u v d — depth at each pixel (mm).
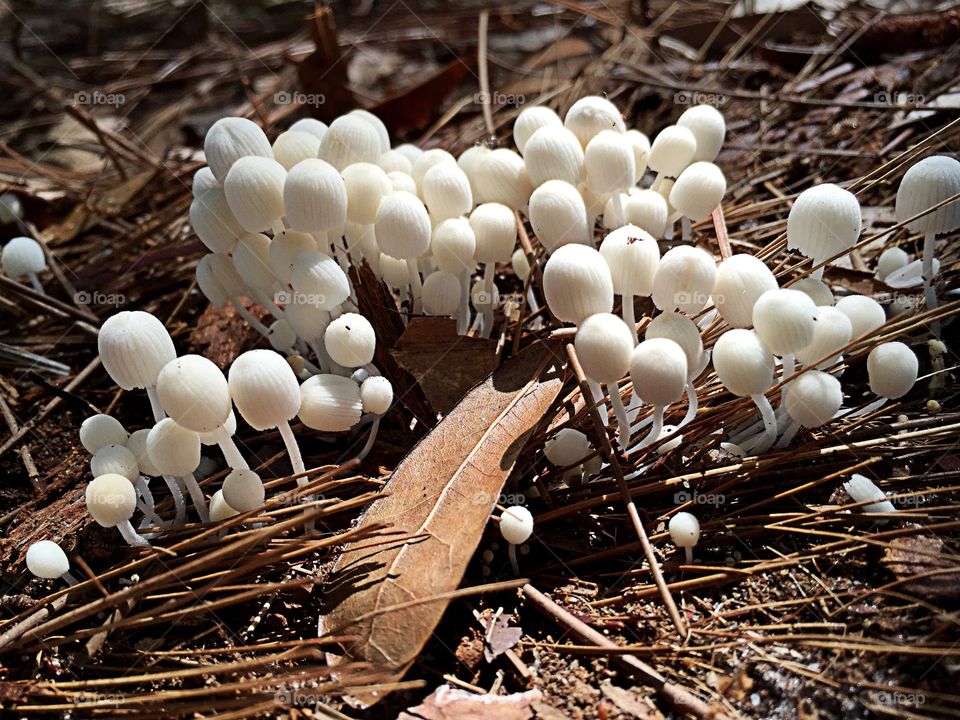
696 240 173
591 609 118
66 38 374
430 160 148
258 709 102
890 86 220
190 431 118
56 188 240
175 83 331
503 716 106
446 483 121
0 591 131
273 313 154
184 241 203
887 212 183
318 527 131
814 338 123
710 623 114
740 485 131
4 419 167
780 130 219
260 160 135
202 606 110
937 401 141
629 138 156
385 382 129
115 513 117
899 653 107
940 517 121
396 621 108
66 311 183
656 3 314
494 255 143
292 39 355
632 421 136
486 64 280
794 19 253
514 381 133
